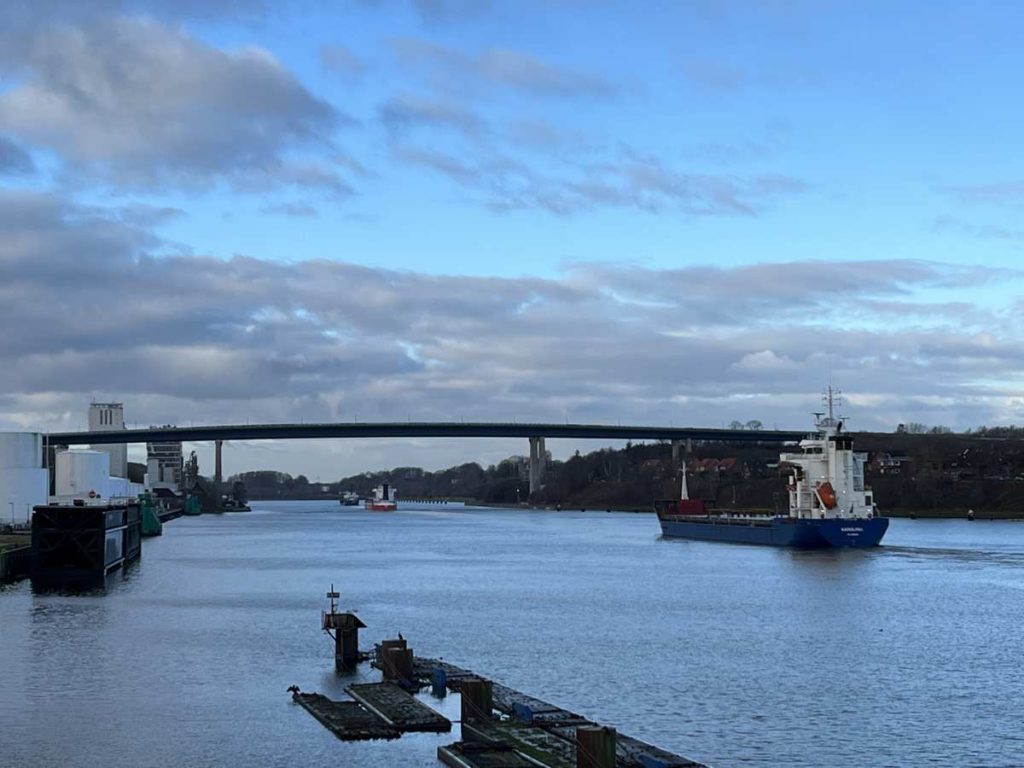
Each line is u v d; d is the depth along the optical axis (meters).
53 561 141.75
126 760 57.75
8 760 57.81
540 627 101.50
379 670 79.44
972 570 154.25
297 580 145.88
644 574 153.62
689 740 61.59
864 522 190.25
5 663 82.44
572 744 57.16
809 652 87.81
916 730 63.69
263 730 63.22
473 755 55.84
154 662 82.94
